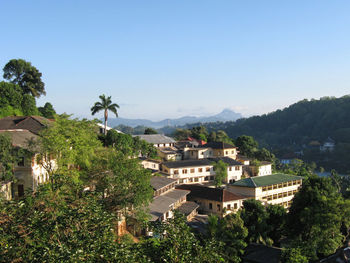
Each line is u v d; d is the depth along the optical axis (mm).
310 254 34156
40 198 18250
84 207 16141
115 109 76438
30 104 68562
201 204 57562
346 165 171000
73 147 36344
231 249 31125
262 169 91625
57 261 11344
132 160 34812
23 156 35250
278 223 42625
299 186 69250
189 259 14914
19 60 74125
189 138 126812
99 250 13164
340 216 35594
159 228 16844
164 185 51219
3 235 13680
